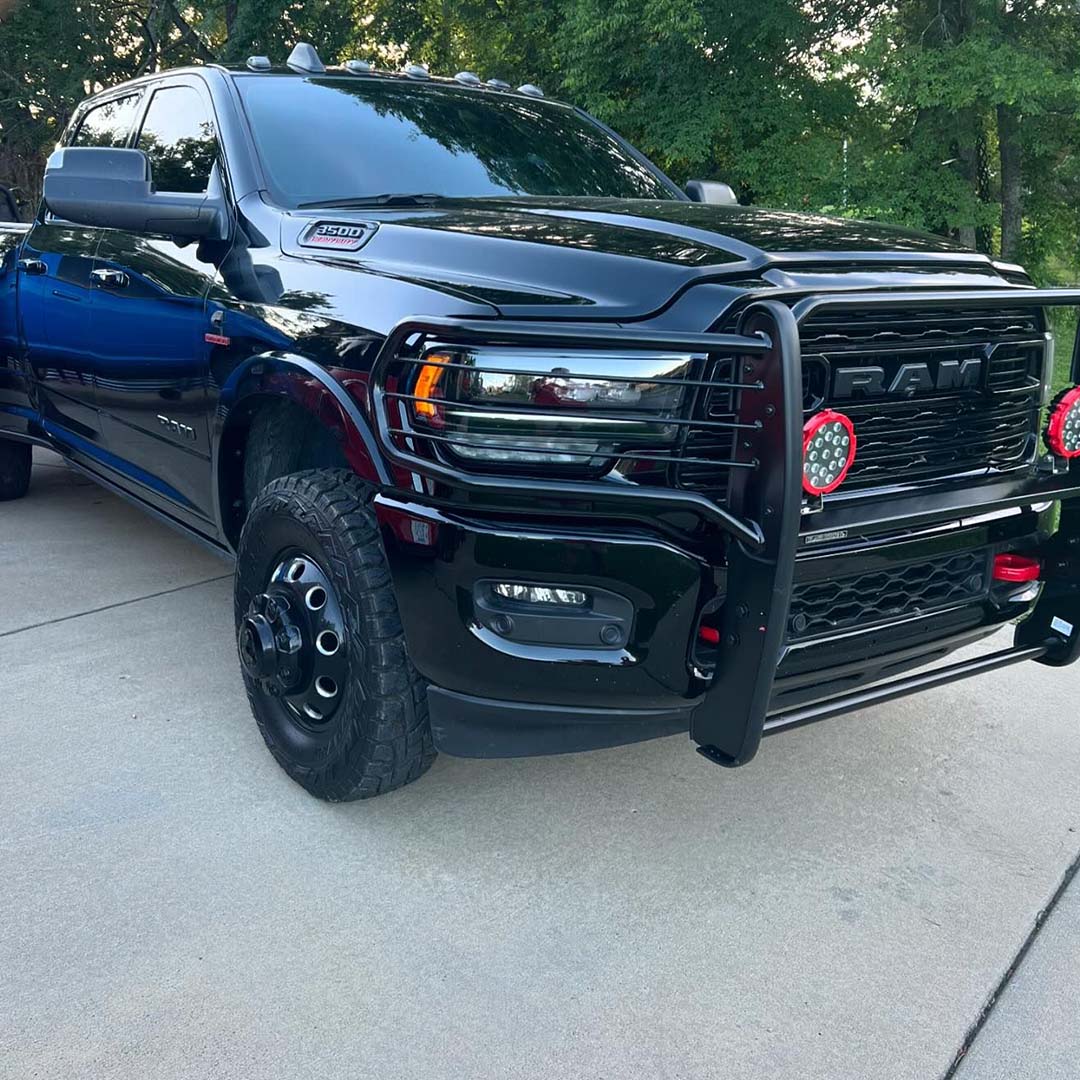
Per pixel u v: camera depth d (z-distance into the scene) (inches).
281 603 102.6
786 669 88.7
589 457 82.4
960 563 100.4
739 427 77.5
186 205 119.8
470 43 737.6
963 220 580.1
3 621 151.9
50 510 211.2
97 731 120.0
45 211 174.7
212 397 118.7
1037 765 119.1
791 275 85.7
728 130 602.2
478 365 83.7
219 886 93.3
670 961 85.8
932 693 137.0
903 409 89.6
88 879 93.5
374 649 93.0
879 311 84.6
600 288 86.5
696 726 86.2
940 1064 75.6
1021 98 515.2
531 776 114.0
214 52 807.1
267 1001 79.7
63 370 162.1
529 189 133.7
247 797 107.6
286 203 119.5
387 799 108.3
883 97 536.7
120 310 139.3
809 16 573.9
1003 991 83.3
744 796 111.5
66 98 783.7
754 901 94.0
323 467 116.4
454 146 135.7
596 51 571.5
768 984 83.5
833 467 82.2
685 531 81.4
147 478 146.6
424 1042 76.2
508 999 80.9
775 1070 74.5
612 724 88.4
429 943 87.0
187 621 153.2
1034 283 103.3
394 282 96.3
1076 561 104.6
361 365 93.8
